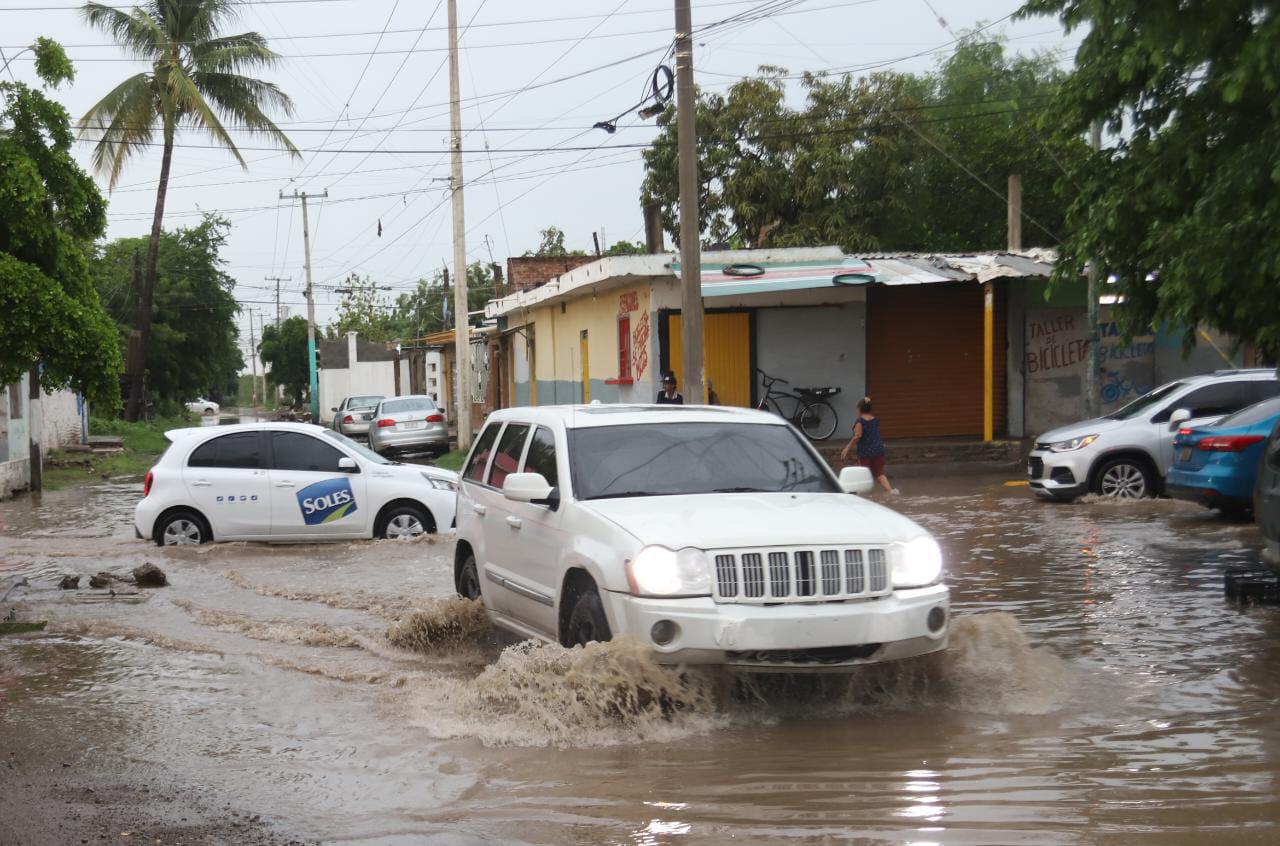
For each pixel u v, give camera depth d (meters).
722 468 7.34
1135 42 7.80
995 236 36.78
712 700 6.19
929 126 34.88
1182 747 5.52
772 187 34.25
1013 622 7.07
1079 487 16.08
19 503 20.89
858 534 6.23
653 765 5.36
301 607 10.00
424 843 4.45
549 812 4.76
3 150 9.66
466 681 7.22
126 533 16.06
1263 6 6.67
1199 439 13.52
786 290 21.38
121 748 5.88
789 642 5.91
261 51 35.31
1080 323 24.09
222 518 13.55
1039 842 4.32
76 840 4.56
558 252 60.91
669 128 35.31
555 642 7.00
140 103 34.44
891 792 4.92
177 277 56.72
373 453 14.68
